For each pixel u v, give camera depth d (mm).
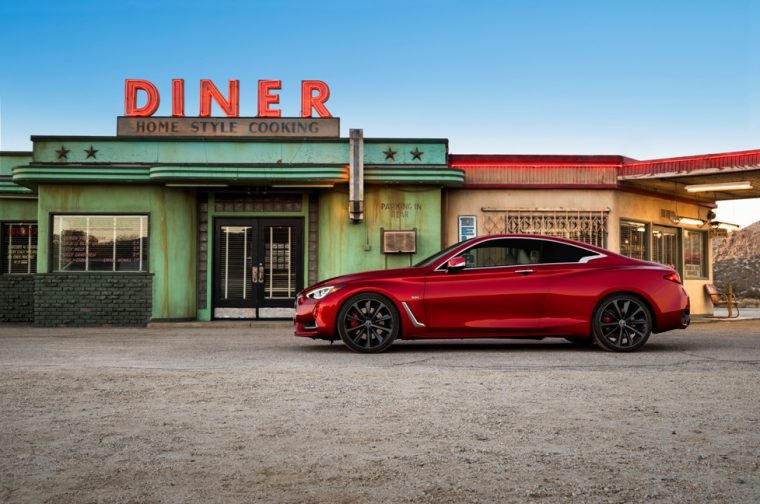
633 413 5008
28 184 15922
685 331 13117
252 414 5027
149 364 7875
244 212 16375
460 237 16594
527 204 16609
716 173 15227
